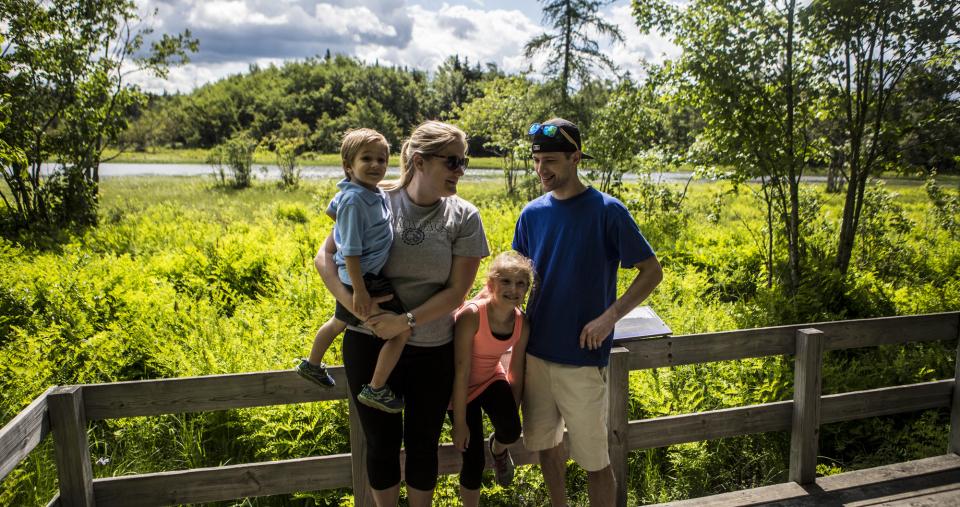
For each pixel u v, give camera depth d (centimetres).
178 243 1134
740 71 759
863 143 809
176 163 5381
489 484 407
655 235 1162
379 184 247
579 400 273
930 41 708
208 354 494
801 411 337
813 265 800
